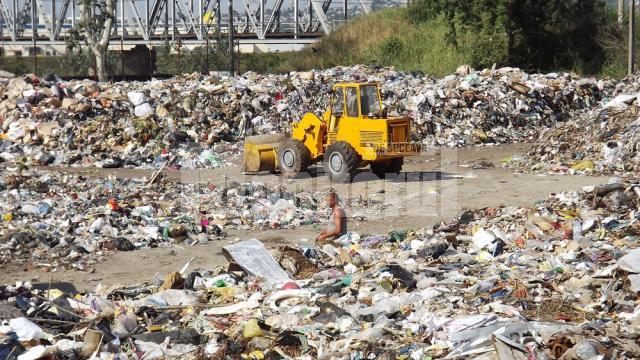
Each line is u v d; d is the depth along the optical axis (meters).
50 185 40.12
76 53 136.75
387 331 18.14
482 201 38.59
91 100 60.16
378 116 42.72
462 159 55.56
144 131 57.03
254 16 133.88
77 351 18.61
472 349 16.41
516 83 71.06
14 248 30.14
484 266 24.20
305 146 45.25
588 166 46.88
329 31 126.88
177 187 42.06
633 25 94.00
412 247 27.80
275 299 21.70
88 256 29.77
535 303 19.61
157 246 31.44
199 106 62.28
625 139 48.53
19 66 156.00
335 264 26.06
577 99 73.62
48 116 58.56
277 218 35.94
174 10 145.00
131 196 38.56
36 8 171.00
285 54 136.75
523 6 102.25
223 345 18.34
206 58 117.12
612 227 27.89
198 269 27.22
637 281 19.83
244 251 25.81
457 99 67.38
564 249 25.58
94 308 21.91
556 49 106.38
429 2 105.69
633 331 17.11
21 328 19.50
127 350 18.75
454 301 20.11
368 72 75.50
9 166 50.69
